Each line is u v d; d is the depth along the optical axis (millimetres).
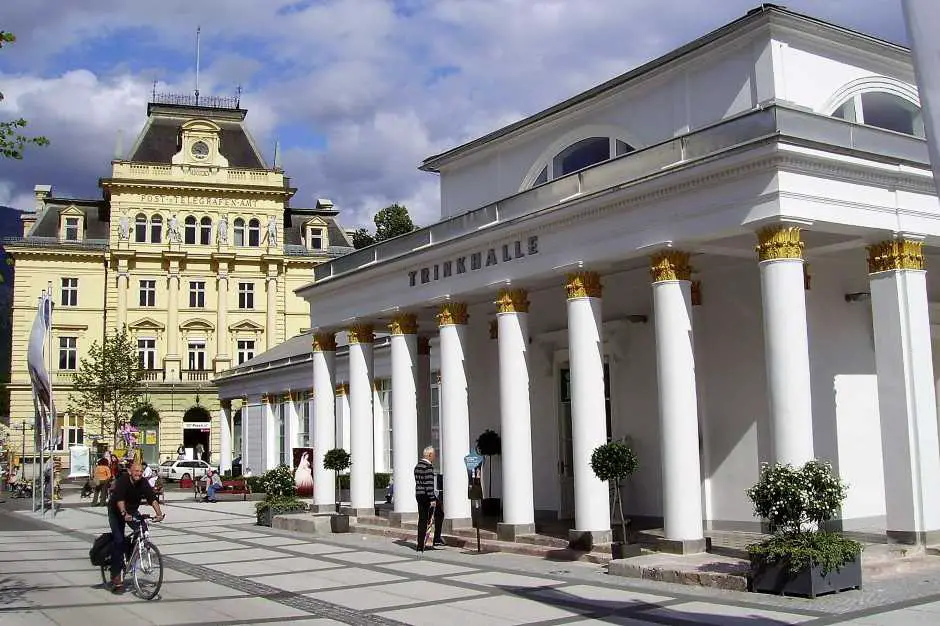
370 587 14023
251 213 68875
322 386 26172
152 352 66500
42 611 12148
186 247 67188
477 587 13766
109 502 13812
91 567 17109
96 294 66625
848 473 17203
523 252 18391
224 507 34594
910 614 10680
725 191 14508
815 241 15891
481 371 24641
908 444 14898
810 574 11828
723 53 17422
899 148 15469
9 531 25594
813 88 16984
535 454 23062
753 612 11070
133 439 39750
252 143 70312
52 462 32469
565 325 21969
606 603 12039
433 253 20688
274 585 14398
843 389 17469
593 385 16828
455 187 24469
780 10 16328
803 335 13742
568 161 21297
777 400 13641
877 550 14445
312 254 70125
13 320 65000
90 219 68750
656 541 15555
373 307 23391
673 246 15305
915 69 8055
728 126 14797
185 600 12992
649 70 18578
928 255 17953
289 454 45125
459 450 20469
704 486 18109
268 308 68688
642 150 16281
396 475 22453
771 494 12477
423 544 18719
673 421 15047
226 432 54344
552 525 19844
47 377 31953
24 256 65562
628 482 20172
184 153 67688
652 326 19797
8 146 12906
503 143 22609
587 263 16797
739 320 17750
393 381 22656
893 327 15203
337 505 26125
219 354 67312
